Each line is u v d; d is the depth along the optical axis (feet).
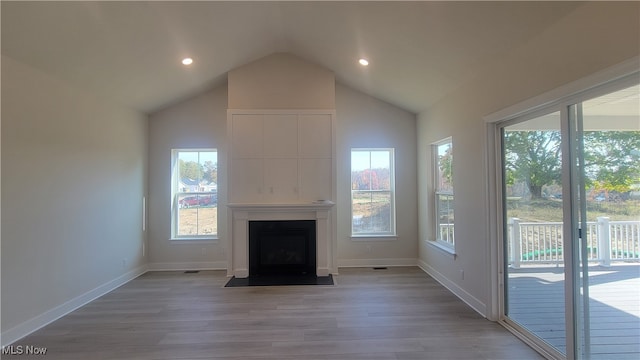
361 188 18.80
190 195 18.37
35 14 8.50
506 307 10.80
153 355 8.82
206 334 10.03
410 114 18.66
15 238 9.77
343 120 18.56
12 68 9.71
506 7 8.07
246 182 16.44
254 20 12.48
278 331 10.21
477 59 10.78
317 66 16.74
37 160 10.60
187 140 18.04
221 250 18.07
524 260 9.84
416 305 12.35
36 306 10.46
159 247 17.93
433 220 17.04
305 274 16.42
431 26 10.03
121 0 9.01
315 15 11.73
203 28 11.86
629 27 6.08
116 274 14.88
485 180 11.12
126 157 15.83
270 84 16.65
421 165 17.88
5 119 9.49
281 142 16.57
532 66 8.75
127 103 15.69
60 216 11.55
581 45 7.14
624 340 6.78
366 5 10.06
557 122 8.41
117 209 15.05
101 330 10.34
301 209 16.31
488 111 10.99
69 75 11.61
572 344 7.80
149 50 12.03
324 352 8.93
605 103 6.98
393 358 8.60
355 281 15.40
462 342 9.45
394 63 13.47
